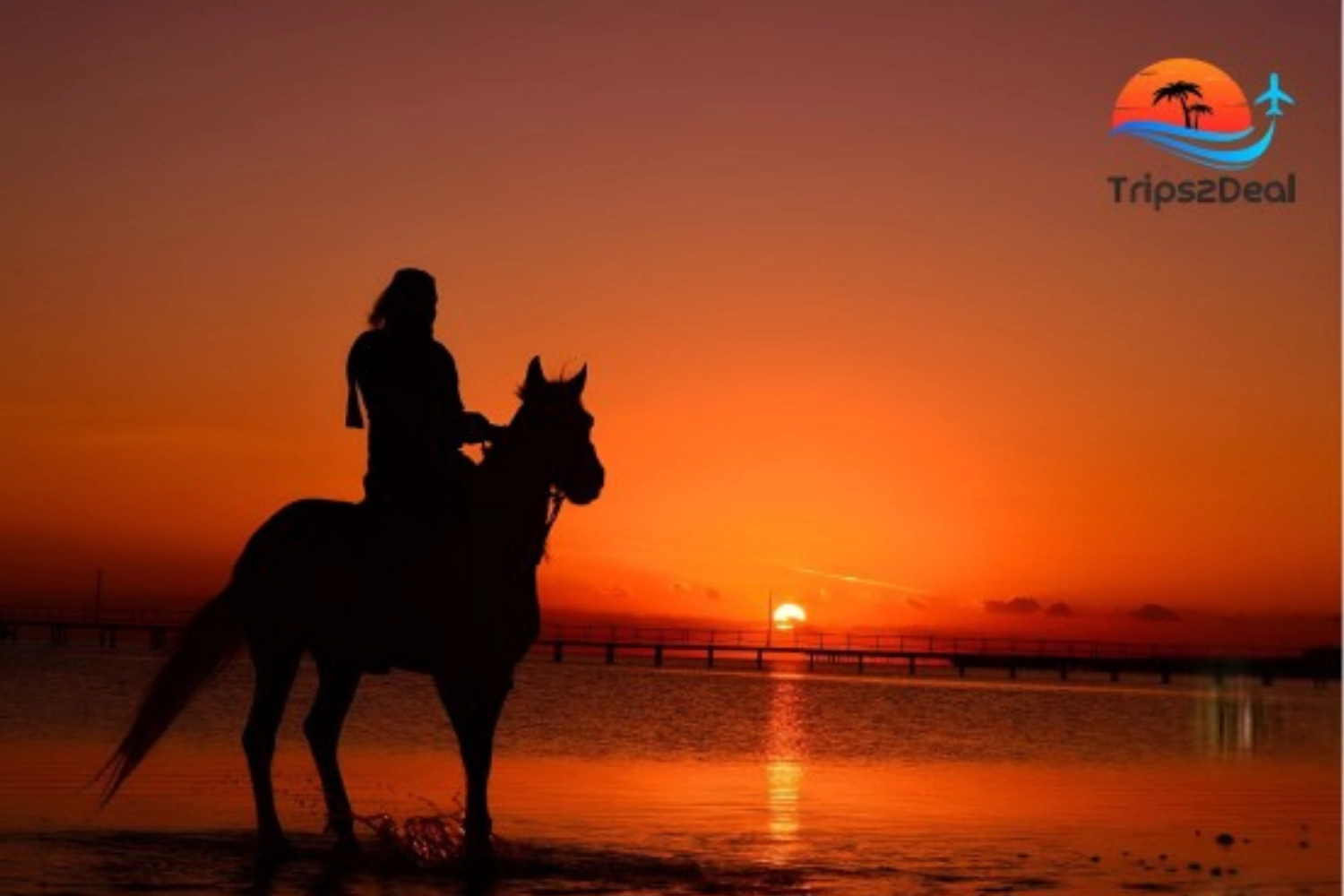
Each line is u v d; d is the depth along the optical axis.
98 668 49.38
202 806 13.18
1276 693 69.81
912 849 11.48
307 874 9.83
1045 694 58.91
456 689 10.38
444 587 10.35
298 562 10.86
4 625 95.12
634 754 20.14
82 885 9.16
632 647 93.50
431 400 10.72
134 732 10.96
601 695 42.62
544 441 10.49
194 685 11.08
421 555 10.48
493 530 10.43
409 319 10.84
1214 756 22.78
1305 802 15.52
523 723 27.30
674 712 33.28
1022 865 10.75
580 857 10.72
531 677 59.81
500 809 13.65
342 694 11.27
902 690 58.56
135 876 9.54
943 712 37.97
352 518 10.82
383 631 10.59
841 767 19.02
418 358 10.77
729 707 37.19
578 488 10.52
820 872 10.23
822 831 12.48
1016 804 14.96
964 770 19.12
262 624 11.02
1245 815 14.23
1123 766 20.41
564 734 24.34
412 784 15.84
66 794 13.71
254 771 10.91
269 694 11.01
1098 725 32.94
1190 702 52.28
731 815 13.35
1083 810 14.49
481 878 9.78
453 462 10.70
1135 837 12.45
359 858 10.55
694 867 10.34
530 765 18.08
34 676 41.41
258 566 11.05
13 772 15.31
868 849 11.39
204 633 11.12
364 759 18.47
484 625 10.33
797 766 18.92
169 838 11.26
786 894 9.31
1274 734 30.05
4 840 11.00
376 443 10.77
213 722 24.03
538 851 10.96
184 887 9.16
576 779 16.53
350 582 10.66
